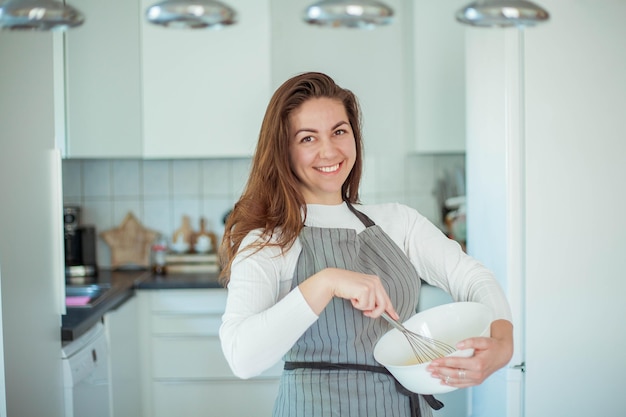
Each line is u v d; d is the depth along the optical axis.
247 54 3.59
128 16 3.45
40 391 2.21
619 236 2.54
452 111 3.66
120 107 3.42
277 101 1.56
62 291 2.40
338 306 1.50
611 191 2.54
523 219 2.52
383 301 1.34
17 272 2.06
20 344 2.07
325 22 1.69
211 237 3.95
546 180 2.52
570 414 2.55
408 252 1.68
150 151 3.60
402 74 3.81
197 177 3.96
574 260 2.54
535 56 2.50
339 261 1.53
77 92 3.32
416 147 3.67
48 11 1.59
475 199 2.87
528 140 2.51
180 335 3.43
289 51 3.75
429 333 1.53
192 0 1.64
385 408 1.50
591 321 2.54
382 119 3.81
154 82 3.58
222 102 3.60
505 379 2.56
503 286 2.57
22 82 2.15
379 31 3.79
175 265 3.77
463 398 3.24
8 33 2.04
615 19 2.51
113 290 3.14
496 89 2.60
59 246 2.39
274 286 1.49
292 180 1.56
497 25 1.74
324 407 1.49
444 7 3.63
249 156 3.61
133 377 3.32
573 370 2.55
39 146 2.27
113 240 3.90
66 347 2.43
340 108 1.57
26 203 2.15
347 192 1.72
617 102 2.52
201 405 3.45
